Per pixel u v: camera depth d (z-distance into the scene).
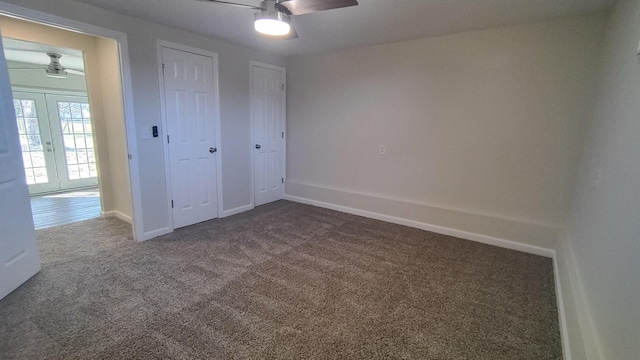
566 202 2.86
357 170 4.18
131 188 3.05
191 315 1.97
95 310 2.00
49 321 1.88
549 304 2.16
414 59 3.50
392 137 3.81
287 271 2.58
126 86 2.87
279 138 4.75
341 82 4.13
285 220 3.92
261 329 1.85
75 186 5.78
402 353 1.68
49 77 5.30
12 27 2.92
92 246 3.02
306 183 4.75
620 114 1.69
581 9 2.46
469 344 1.76
